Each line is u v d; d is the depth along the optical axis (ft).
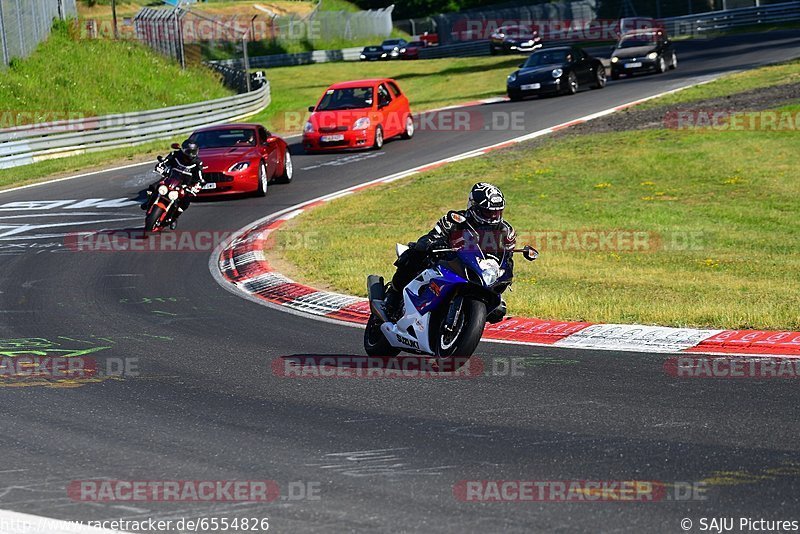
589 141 316.40
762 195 240.12
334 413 90.12
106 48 554.05
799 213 222.48
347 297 149.59
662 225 219.00
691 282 163.32
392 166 308.40
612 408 88.53
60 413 91.91
